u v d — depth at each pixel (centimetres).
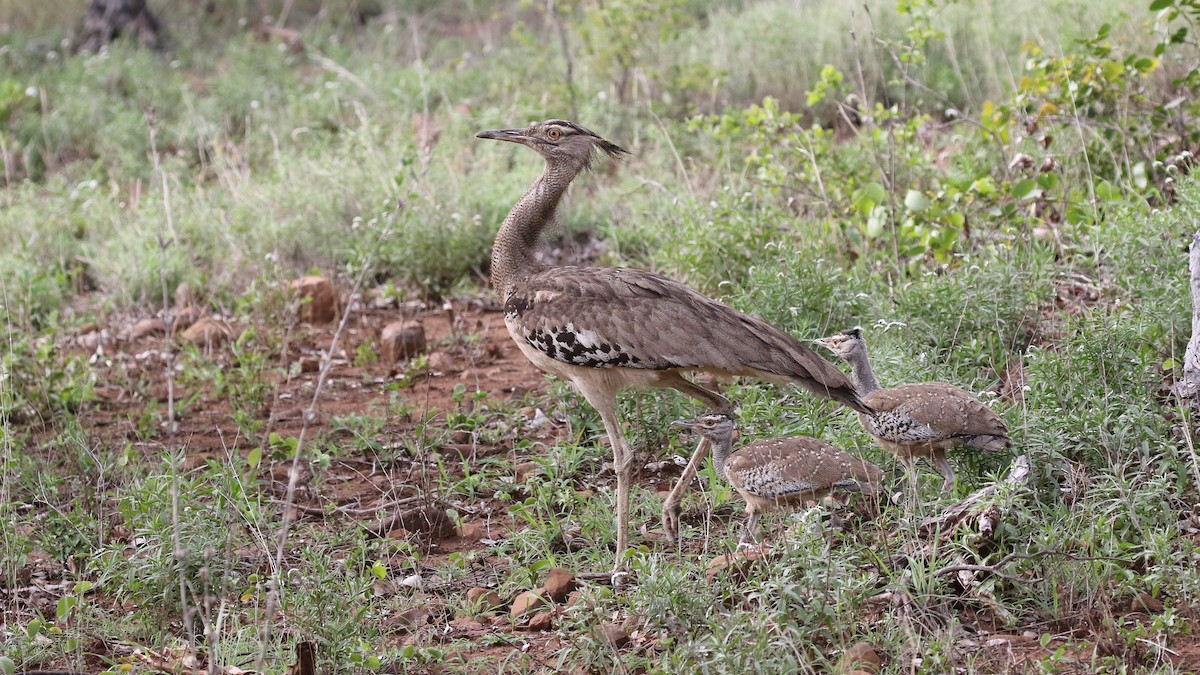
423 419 1094
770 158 1509
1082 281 1257
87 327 1567
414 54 2655
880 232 1345
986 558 788
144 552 852
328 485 1094
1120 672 673
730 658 682
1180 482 848
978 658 714
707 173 1755
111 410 1321
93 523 954
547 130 968
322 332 1538
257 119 2289
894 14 2089
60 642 798
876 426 892
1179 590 746
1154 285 1071
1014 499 794
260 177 1942
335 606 777
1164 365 966
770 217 1409
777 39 2145
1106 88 1425
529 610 832
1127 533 812
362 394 1332
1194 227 1135
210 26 3092
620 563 864
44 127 2273
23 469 1066
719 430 888
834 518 859
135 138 2245
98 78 2530
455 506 1023
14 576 886
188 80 2667
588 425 1098
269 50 2759
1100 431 871
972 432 862
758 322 895
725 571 802
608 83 2112
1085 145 1388
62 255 1777
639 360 884
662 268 1446
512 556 921
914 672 674
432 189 1719
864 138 1523
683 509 959
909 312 1120
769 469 841
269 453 1152
